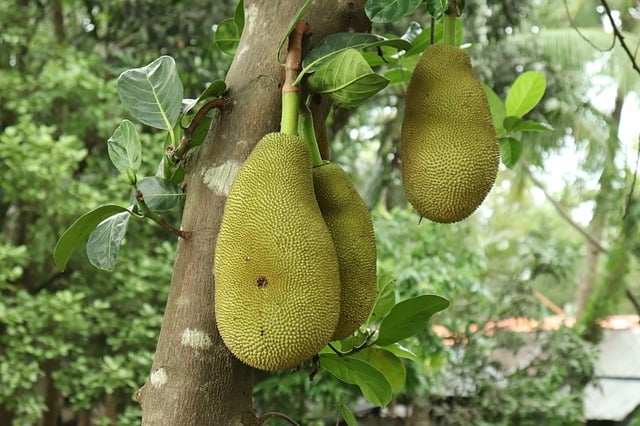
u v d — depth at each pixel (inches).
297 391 210.1
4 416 248.8
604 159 293.7
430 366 237.6
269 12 55.2
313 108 55.2
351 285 50.4
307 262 45.3
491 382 264.4
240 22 70.3
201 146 53.9
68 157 211.8
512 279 295.6
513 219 474.9
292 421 53.5
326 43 53.5
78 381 209.3
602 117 299.7
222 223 48.4
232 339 45.0
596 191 336.5
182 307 50.7
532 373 288.2
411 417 250.2
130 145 54.4
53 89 224.2
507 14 255.0
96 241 53.7
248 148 52.6
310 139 54.4
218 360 50.1
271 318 44.1
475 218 365.7
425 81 59.1
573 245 321.1
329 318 45.4
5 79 219.3
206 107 52.7
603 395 293.3
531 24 292.7
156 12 254.4
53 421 269.0
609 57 275.6
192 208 52.4
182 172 58.7
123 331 213.6
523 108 80.0
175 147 53.7
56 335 210.4
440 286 223.3
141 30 253.8
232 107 53.6
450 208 56.2
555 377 274.1
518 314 285.7
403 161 58.7
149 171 223.6
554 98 264.7
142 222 230.7
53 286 244.1
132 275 221.1
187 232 51.7
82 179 253.8
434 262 224.2
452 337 263.9
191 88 260.7
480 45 255.0
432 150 56.2
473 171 55.7
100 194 227.1
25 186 212.5
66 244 54.6
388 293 68.2
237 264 46.0
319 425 216.2
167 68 55.1
